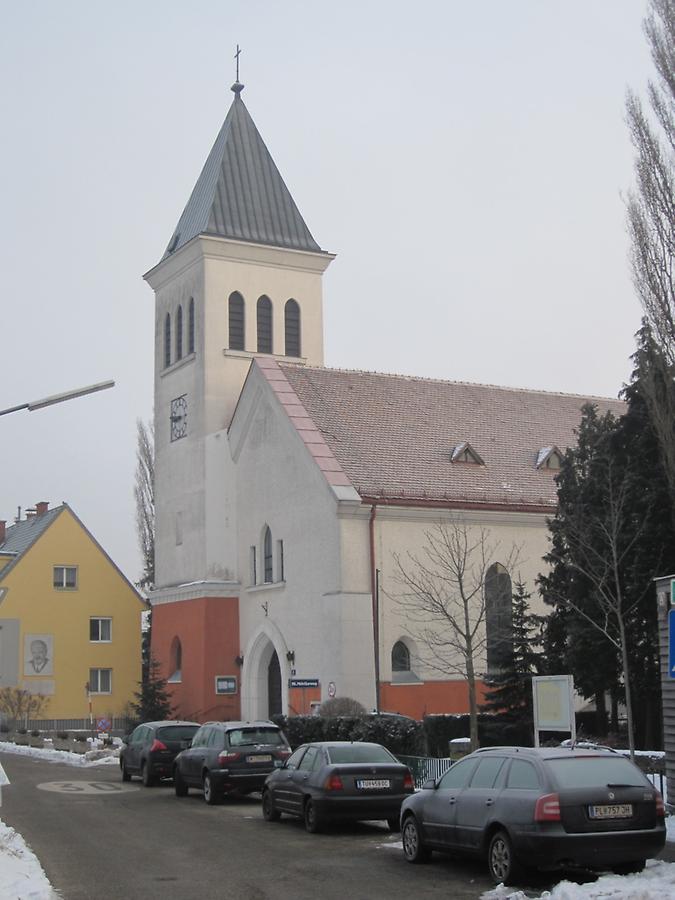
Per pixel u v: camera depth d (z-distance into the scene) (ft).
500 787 49.03
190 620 152.97
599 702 112.57
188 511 159.63
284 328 166.20
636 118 88.74
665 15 88.84
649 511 96.43
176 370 167.22
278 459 141.18
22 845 56.65
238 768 82.53
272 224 167.32
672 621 61.16
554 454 148.25
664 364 86.58
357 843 61.77
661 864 49.62
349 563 124.98
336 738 103.09
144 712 152.56
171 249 170.91
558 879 48.32
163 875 50.90
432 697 126.93
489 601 132.98
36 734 185.57
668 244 86.99
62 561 213.25
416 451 140.56
